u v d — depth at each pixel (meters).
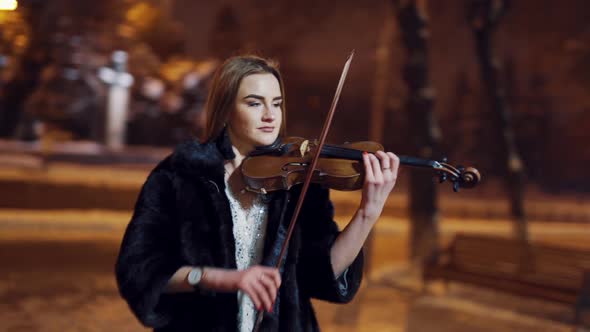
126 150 27.83
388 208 17.84
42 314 5.79
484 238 7.16
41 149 23.27
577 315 5.96
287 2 37.88
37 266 8.10
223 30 37.56
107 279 7.50
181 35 33.22
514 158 7.96
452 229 16.41
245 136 1.81
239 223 1.79
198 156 1.73
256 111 1.80
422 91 8.24
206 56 38.19
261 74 1.81
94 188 15.43
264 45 37.94
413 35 8.22
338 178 1.76
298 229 1.75
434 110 8.30
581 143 31.34
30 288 6.79
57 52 23.81
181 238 1.67
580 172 31.16
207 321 1.67
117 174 19.62
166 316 1.65
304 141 1.87
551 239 16.41
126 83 28.47
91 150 26.03
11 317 5.62
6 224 11.77
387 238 13.95
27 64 22.84
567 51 32.50
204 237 1.69
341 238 1.73
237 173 1.84
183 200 1.70
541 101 32.31
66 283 7.14
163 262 1.62
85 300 6.40
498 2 7.96
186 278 1.59
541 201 25.88
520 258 6.79
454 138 31.84
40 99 25.27
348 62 1.77
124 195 15.70
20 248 9.52
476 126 31.27
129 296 1.61
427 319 6.17
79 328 5.43
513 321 6.24
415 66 8.25
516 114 32.19
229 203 1.74
